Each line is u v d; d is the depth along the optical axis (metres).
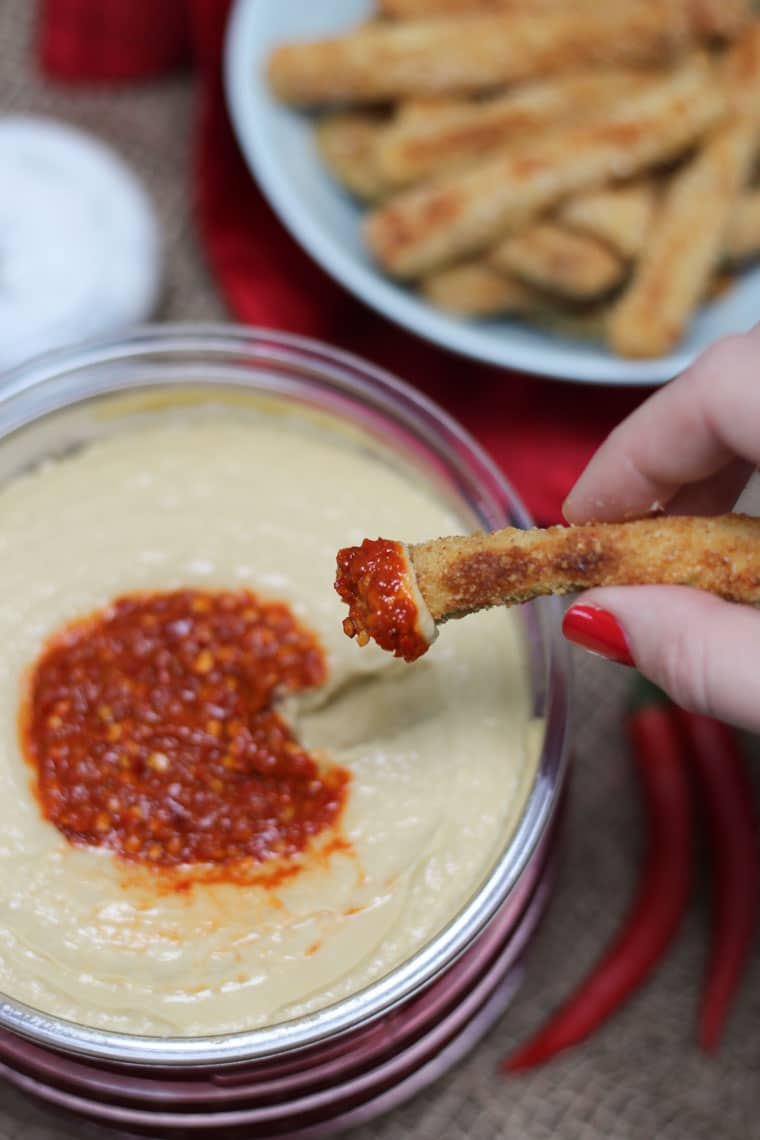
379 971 0.43
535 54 0.55
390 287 0.52
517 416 0.54
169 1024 0.42
